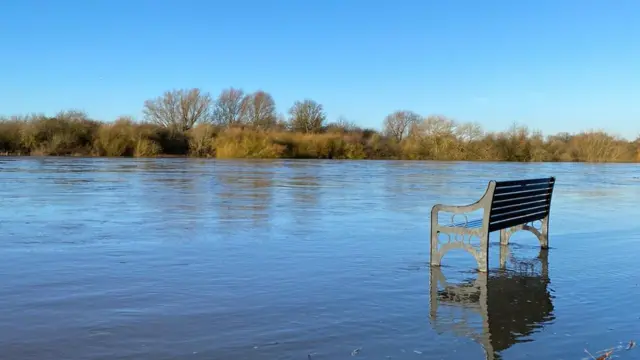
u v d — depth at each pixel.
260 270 8.21
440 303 6.67
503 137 83.88
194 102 93.88
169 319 5.93
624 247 10.64
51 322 5.80
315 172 39.41
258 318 5.98
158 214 14.62
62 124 73.38
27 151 72.00
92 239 10.72
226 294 6.91
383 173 39.62
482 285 7.57
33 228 12.04
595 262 9.20
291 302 6.60
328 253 9.59
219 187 24.23
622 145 83.81
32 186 23.58
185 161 59.47
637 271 8.49
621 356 5.04
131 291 7.00
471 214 16.02
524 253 10.01
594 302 6.78
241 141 76.25
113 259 8.89
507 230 10.83
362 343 5.28
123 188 23.00
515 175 39.09
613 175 42.00
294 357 4.91
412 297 6.92
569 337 5.52
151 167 43.38
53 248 9.78
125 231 11.73
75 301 6.56
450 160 81.25
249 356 4.92
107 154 73.00
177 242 10.48
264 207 16.56
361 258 9.20
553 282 7.78
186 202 17.73
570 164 70.81
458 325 5.86
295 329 5.65
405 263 8.87
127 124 75.56
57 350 5.03
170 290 7.06
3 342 5.21
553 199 21.45
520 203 9.40
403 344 5.27
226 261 8.83
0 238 10.75
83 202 17.41
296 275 7.93
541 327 5.82
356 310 6.33
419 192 23.05
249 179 30.17
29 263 8.54
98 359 4.82
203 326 5.71
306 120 97.94
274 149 77.12
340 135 84.81
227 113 104.62
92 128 75.50
